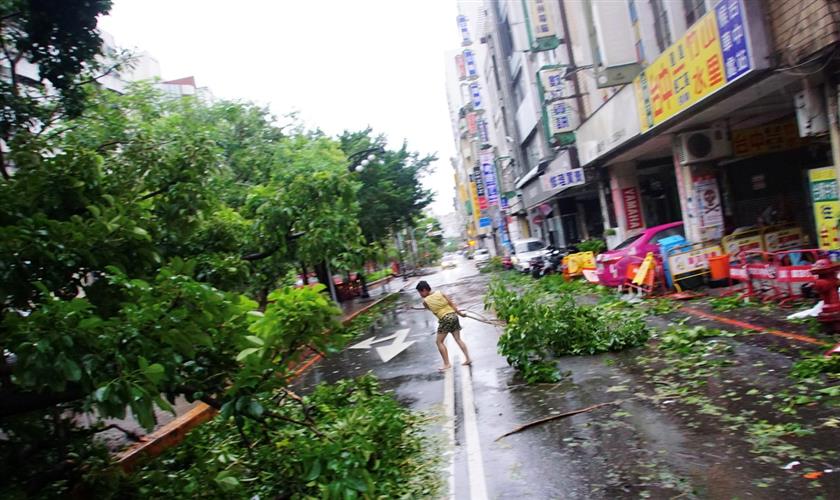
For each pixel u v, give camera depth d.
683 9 13.03
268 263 8.05
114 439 7.14
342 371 10.82
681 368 6.73
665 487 3.91
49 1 5.91
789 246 12.21
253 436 5.38
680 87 11.29
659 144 15.90
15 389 3.78
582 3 16.03
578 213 29.77
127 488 4.57
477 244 89.00
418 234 65.00
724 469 4.01
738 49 9.02
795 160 13.72
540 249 27.70
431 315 18.06
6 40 6.21
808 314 7.84
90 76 7.73
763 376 5.86
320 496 4.44
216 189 9.08
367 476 4.39
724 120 13.29
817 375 5.50
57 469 4.50
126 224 4.08
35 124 6.79
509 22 30.95
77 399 4.00
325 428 5.27
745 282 11.08
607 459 4.55
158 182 5.64
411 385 8.59
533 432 5.51
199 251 6.28
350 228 7.54
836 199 8.84
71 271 4.01
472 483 4.58
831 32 7.52
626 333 8.51
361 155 26.56
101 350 3.30
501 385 7.57
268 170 17.47
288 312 4.26
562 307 9.12
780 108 12.67
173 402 4.17
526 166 36.22
